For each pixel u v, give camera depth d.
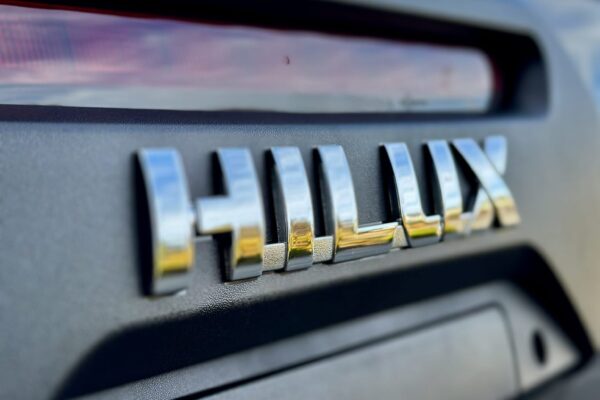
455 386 0.20
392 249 0.17
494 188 0.19
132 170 0.14
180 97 0.17
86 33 0.16
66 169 0.14
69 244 0.14
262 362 0.17
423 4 0.19
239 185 0.15
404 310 0.20
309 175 0.16
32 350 0.14
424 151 0.18
